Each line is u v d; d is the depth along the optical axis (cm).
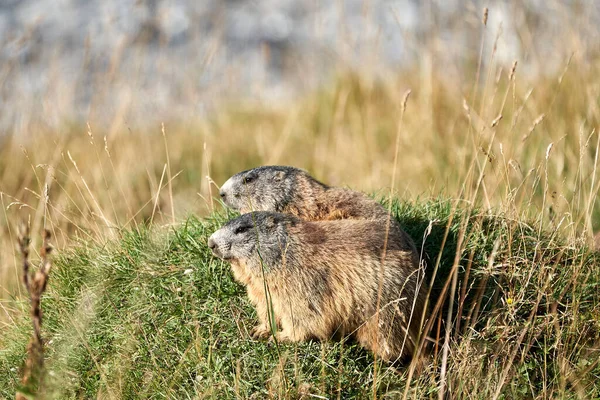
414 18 5188
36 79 4422
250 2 6856
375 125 3619
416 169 3131
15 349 1761
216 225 1942
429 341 1666
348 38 4166
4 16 5906
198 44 4909
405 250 1691
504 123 2980
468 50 3716
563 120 2841
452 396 1538
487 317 1703
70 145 3531
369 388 1551
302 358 1602
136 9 4709
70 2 5891
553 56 3344
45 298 1850
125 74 4144
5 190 3203
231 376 1575
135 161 3366
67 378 1625
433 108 3434
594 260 1830
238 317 1694
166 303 1739
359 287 1612
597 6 3431
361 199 2020
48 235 1407
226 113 4334
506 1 3894
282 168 2131
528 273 1788
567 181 2522
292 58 5784
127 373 1603
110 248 1944
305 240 1653
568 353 1666
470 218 1942
